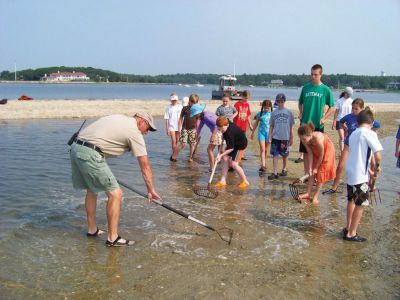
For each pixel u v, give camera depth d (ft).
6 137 47.67
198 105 34.14
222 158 30.73
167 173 32.27
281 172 33.73
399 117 103.35
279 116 31.01
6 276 15.08
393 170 35.86
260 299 13.98
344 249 18.29
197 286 14.71
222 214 22.59
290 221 21.83
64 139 47.55
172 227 20.45
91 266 16.06
